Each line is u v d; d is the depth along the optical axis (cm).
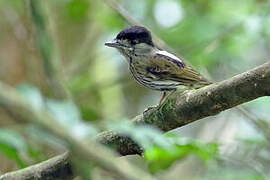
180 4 1590
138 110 1739
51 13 1608
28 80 1484
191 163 1420
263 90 681
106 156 491
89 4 1622
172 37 1587
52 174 806
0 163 1266
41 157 958
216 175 1191
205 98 722
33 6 913
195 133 1536
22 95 440
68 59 1723
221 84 707
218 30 1555
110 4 1309
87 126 481
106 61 1736
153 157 932
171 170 1387
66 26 1741
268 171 1208
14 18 1520
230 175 1173
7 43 1523
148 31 1117
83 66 1683
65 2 1611
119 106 1719
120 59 1714
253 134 1234
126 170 498
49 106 475
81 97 1583
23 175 813
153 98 1770
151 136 524
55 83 900
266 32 1451
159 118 771
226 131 1444
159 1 1595
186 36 1582
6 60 1509
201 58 1490
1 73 1505
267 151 1177
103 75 1730
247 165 1140
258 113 1366
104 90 1719
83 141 472
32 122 438
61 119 463
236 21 1515
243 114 1177
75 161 509
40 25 911
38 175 812
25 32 1509
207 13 1591
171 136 879
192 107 739
